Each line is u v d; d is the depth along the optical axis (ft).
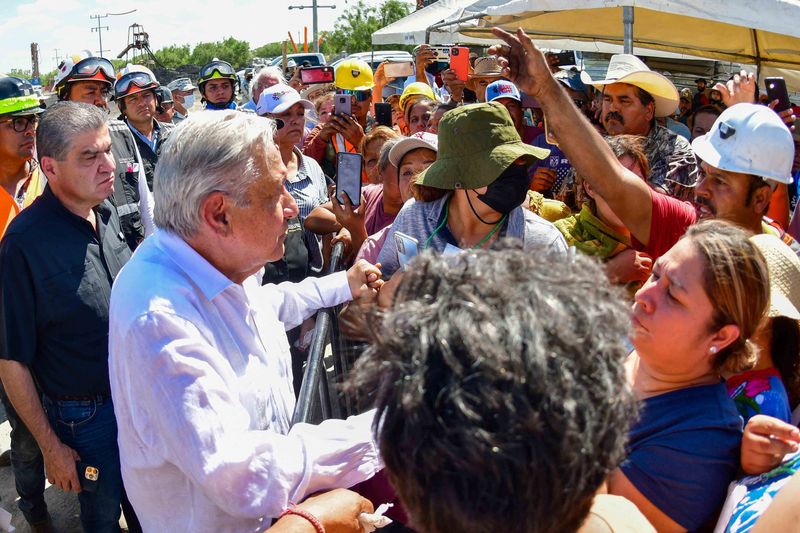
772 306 5.31
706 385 4.86
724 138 7.53
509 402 2.27
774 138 7.27
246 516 4.68
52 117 8.71
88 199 8.89
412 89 19.25
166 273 5.08
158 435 4.80
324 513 4.69
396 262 7.62
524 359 2.32
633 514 3.41
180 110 35.94
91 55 17.39
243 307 5.56
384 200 11.00
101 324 8.91
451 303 2.49
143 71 17.16
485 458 2.26
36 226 8.66
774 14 12.92
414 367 2.44
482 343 2.33
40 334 8.70
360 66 21.59
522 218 6.93
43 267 8.56
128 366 4.83
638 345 4.88
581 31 22.21
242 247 5.35
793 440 4.26
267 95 13.38
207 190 5.09
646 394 4.99
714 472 4.49
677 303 4.69
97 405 8.98
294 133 13.51
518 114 15.28
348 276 7.47
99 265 9.11
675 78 35.24
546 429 2.30
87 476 9.04
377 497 5.71
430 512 2.50
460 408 2.28
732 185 7.49
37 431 8.71
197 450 4.59
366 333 2.95
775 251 5.82
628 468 4.56
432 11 32.50
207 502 5.03
